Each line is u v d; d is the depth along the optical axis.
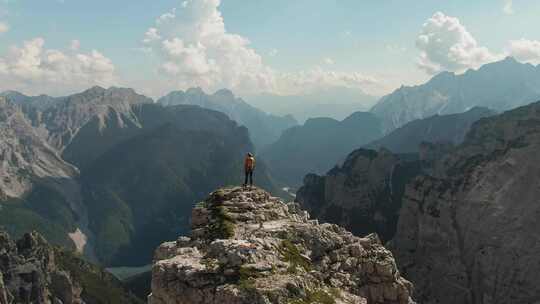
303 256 41.25
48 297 190.50
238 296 31.88
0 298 159.38
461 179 177.12
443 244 170.12
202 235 45.03
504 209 157.62
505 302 146.75
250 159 56.19
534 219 151.25
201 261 36.59
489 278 152.75
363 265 47.09
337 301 36.31
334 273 43.03
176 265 36.16
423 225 178.38
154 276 36.66
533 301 140.75
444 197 175.25
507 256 151.25
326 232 47.00
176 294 34.78
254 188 55.12
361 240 50.75
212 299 32.88
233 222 46.25
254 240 39.38
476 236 161.38
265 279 34.28
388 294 46.75
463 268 161.12
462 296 158.12
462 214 167.75
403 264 182.12
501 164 166.50
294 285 34.22
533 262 145.88
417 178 194.00
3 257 183.25
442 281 165.50
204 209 50.09
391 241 197.00
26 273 182.88
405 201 193.62
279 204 53.12
